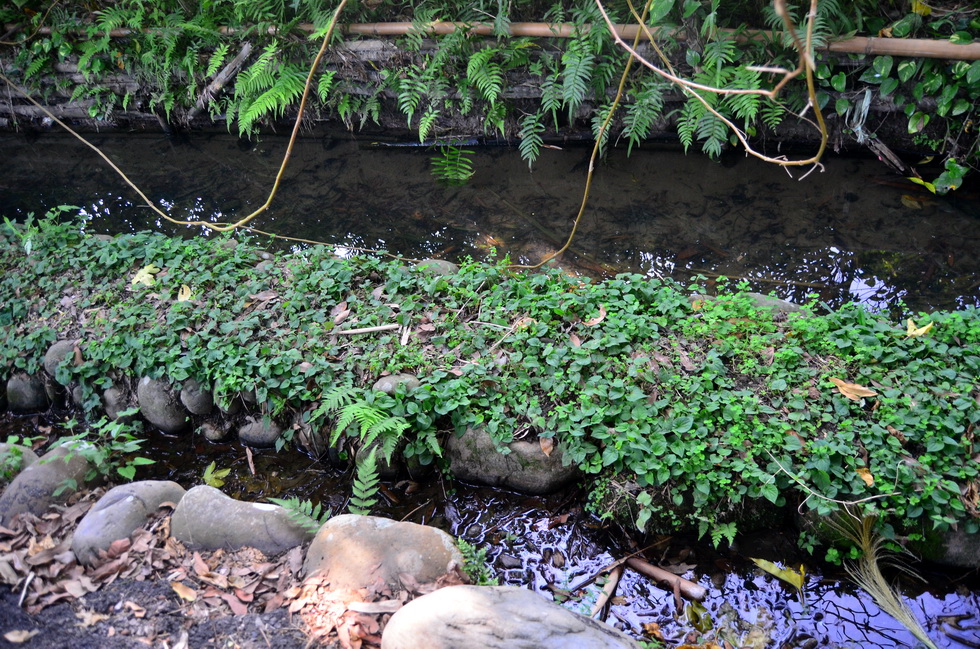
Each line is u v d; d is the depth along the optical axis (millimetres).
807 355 4098
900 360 4016
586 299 4562
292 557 3352
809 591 3520
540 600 2971
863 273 5391
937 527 3365
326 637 2951
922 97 6082
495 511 4004
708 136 6773
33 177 7883
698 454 3619
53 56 8555
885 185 6301
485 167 7215
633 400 3836
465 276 4941
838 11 5824
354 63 7398
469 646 2715
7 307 5055
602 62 6633
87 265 5316
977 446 3543
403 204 6746
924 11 5820
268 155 7918
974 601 3412
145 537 3416
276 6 7352
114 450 4043
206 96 8062
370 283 4949
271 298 4887
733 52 6133
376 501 3889
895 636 3305
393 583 3164
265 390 4258
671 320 4457
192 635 2961
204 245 5500
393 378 4176
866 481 3461
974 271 5305
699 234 5961
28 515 3537
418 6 6957
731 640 3312
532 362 4121
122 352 4594
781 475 3572
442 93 7113
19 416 4848
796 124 6633
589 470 3760
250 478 4309
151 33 7859
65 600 3115
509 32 6633
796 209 6137
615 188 6664
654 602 3512
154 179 7648
